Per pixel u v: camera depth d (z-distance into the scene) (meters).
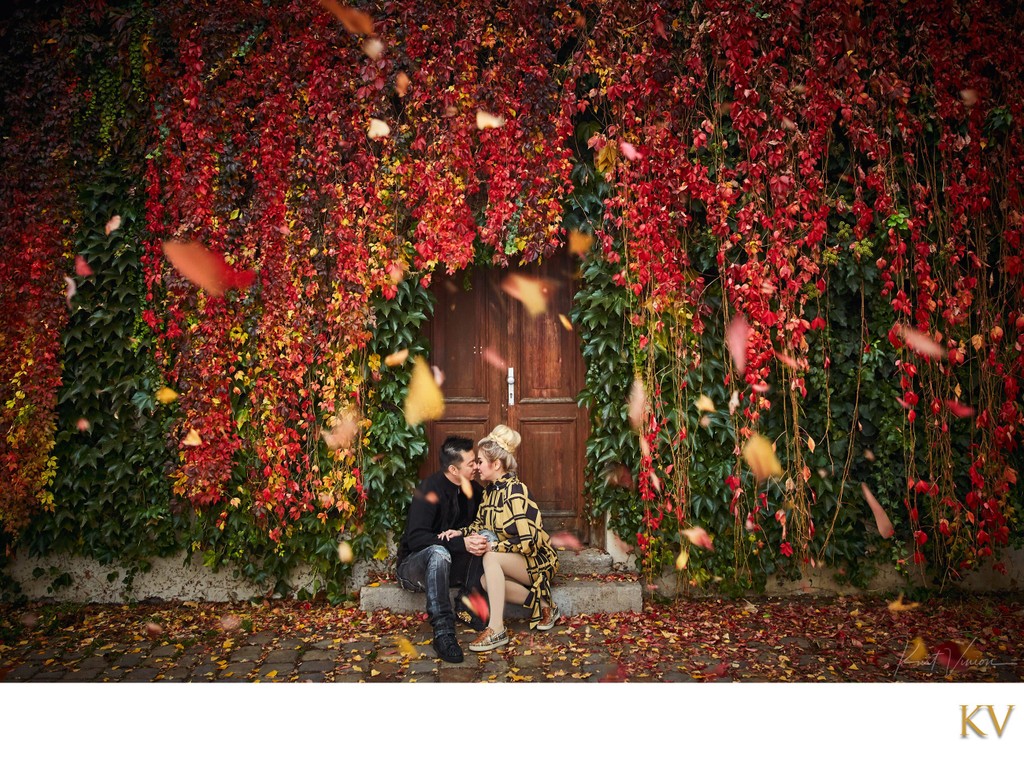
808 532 5.14
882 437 5.19
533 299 5.58
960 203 5.14
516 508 4.52
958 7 5.12
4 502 5.09
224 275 5.20
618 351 5.20
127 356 5.25
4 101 5.19
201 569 5.31
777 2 5.13
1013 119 5.10
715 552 5.23
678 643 4.46
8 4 5.19
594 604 4.96
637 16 5.17
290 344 5.19
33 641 4.57
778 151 5.12
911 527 5.20
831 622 4.80
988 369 5.15
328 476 5.20
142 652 4.40
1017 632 4.60
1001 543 5.08
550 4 5.22
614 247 5.20
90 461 5.16
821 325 5.09
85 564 5.28
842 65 5.10
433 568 4.33
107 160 5.25
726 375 5.18
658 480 5.20
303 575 5.32
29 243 5.16
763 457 5.19
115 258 5.20
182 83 5.20
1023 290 5.14
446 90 5.20
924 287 5.10
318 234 5.25
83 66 5.23
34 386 5.13
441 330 5.56
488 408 5.58
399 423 5.26
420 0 5.20
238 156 5.22
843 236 5.15
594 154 5.29
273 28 5.22
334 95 5.21
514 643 4.47
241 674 4.08
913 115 5.17
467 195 5.29
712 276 5.27
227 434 5.21
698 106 5.23
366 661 4.24
